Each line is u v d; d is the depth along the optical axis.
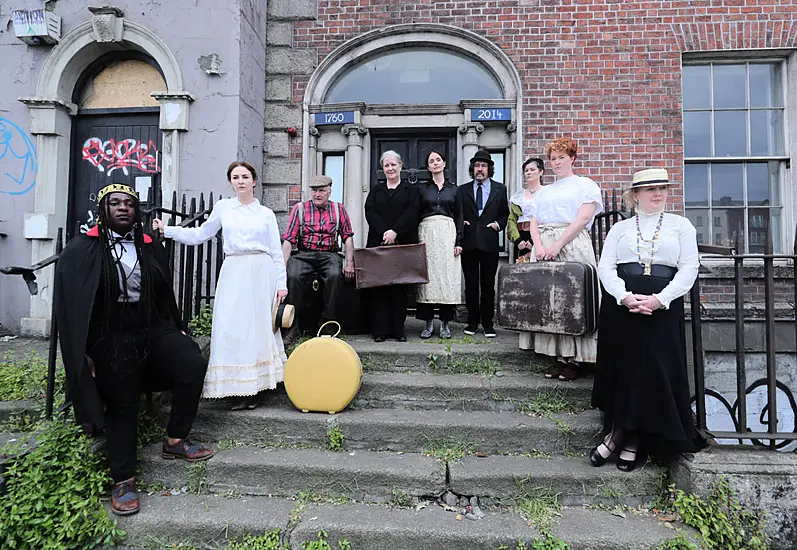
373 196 4.17
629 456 2.67
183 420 2.75
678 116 5.34
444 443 2.94
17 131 5.38
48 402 2.85
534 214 3.52
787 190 5.41
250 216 3.10
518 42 5.54
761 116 5.52
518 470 2.66
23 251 5.35
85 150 5.62
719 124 5.55
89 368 2.46
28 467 2.50
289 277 3.97
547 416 3.10
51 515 2.39
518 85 5.48
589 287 3.07
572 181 3.33
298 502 2.61
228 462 2.74
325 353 3.10
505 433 2.93
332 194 5.86
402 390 3.31
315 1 5.78
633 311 2.56
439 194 4.14
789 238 5.37
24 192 5.37
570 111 5.45
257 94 5.61
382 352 3.65
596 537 2.30
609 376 2.72
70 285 2.47
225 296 3.03
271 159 5.76
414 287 4.31
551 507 2.54
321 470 2.69
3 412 2.95
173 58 5.21
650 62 5.38
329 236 4.05
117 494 2.52
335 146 5.79
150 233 2.96
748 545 2.37
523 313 3.32
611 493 2.60
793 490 2.43
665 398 2.50
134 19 5.30
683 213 5.29
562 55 5.47
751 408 4.60
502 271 3.50
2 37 5.40
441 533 2.33
